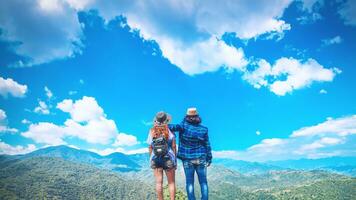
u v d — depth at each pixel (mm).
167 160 3951
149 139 4109
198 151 4016
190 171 4016
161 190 3996
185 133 4047
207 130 4086
